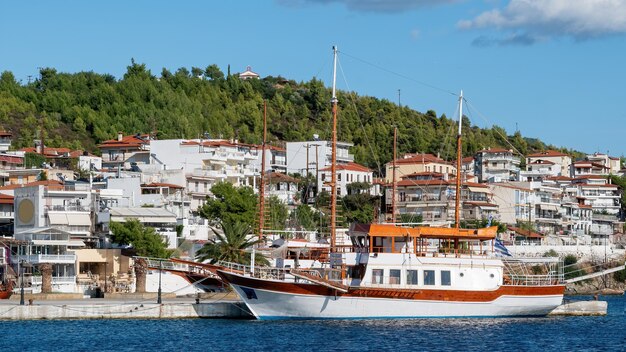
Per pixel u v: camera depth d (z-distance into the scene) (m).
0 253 167.50
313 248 153.75
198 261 155.75
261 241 161.75
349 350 104.12
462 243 139.62
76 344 107.38
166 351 103.00
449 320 129.50
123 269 172.00
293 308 126.75
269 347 105.62
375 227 128.62
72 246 175.88
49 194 191.25
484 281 131.00
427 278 128.38
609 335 121.25
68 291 157.00
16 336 113.06
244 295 127.88
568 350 108.06
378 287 126.50
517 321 133.00
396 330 119.50
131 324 124.75
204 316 132.50
